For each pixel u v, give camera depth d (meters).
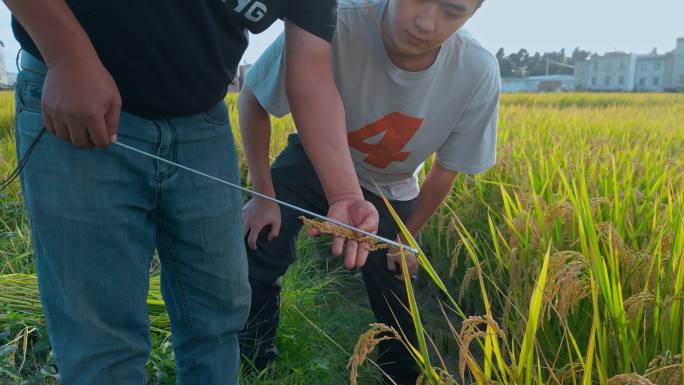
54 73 1.12
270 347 2.49
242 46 1.45
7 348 2.41
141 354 1.43
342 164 1.51
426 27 1.69
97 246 1.31
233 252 1.54
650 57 89.44
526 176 3.40
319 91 1.54
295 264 3.46
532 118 10.95
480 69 2.11
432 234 3.78
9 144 6.60
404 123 2.21
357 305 3.34
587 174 3.81
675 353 1.72
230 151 1.54
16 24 1.24
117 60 1.25
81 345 1.31
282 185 2.36
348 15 2.04
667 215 2.44
